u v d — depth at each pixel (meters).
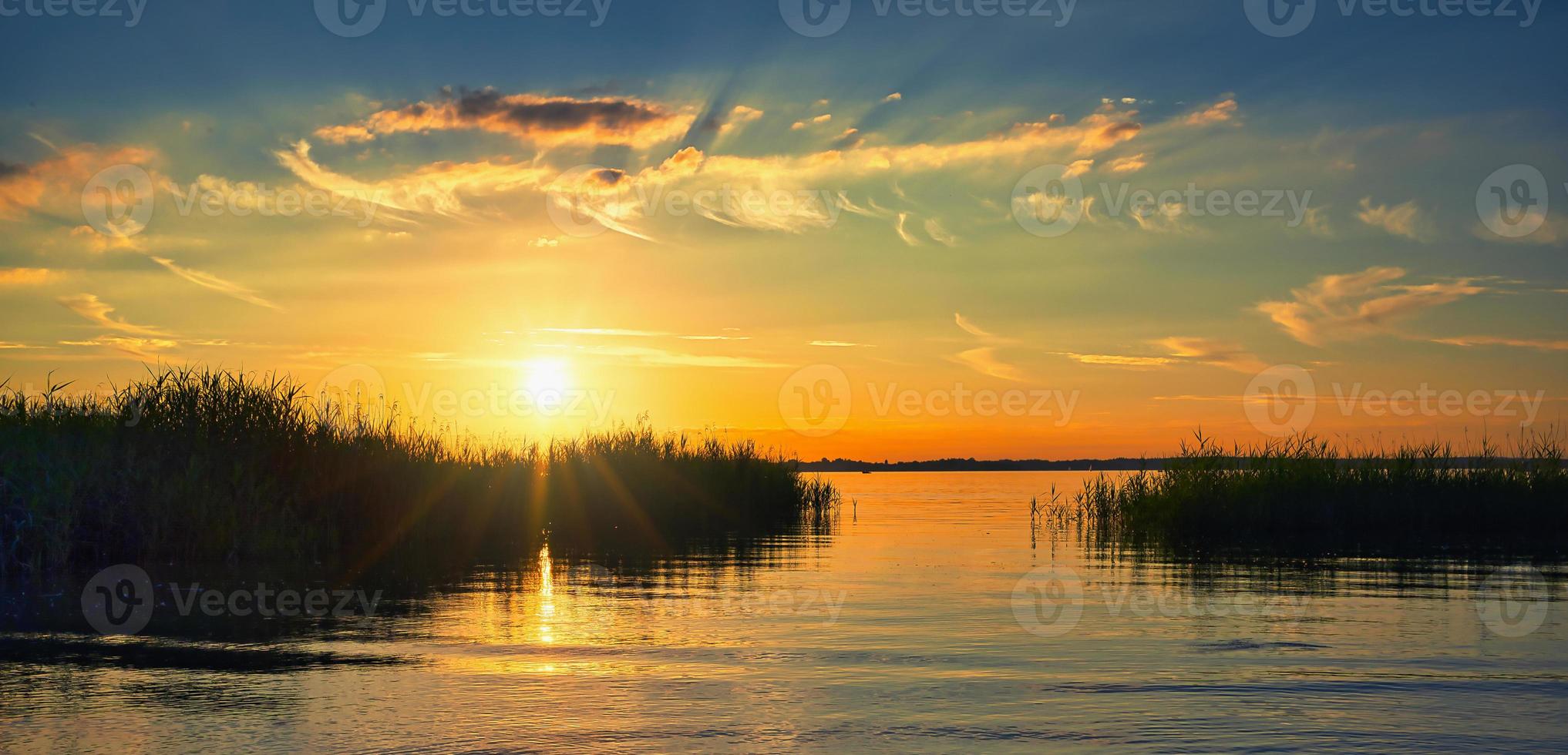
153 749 6.08
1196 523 20.95
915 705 7.12
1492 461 22.47
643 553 17.09
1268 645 9.20
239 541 15.12
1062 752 6.07
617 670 8.16
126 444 15.14
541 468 23.33
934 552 17.45
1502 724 6.65
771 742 6.26
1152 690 7.54
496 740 6.29
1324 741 6.28
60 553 13.69
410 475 18.48
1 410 15.36
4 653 8.74
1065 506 29.59
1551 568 15.02
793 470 30.44
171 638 9.38
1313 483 21.62
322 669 8.18
